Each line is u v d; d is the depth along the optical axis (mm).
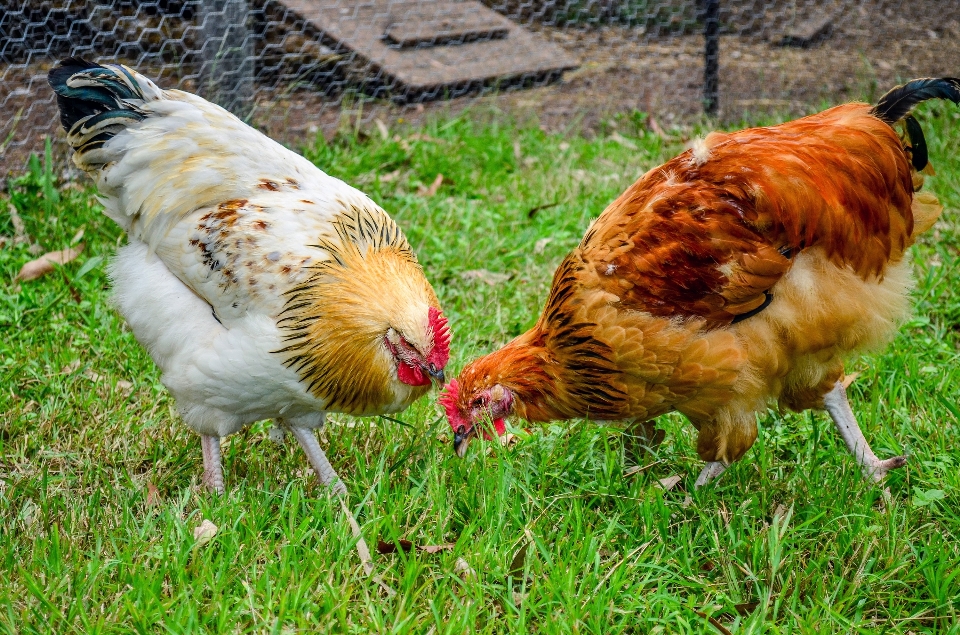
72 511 1709
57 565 1611
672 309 1649
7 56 2480
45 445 1829
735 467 1773
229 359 1694
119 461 1812
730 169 1648
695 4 3355
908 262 1750
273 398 1721
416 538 1679
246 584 1588
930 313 2062
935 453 1794
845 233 1654
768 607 1610
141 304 1738
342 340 1693
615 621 1609
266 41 2646
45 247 2131
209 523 1671
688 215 1641
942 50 3225
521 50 2973
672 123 2719
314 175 1801
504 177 2436
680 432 1831
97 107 1773
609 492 1735
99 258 2057
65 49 2498
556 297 1705
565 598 1591
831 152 1663
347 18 2820
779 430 1838
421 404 1894
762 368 1667
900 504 1749
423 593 1611
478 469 1749
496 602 1609
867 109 1721
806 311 1652
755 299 1646
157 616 1567
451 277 2152
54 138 2340
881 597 1631
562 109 2779
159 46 2525
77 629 1558
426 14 2953
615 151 2535
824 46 3289
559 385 1719
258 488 1754
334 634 1571
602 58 3127
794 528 1671
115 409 1871
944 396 1879
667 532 1697
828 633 1571
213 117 1774
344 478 1801
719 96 2887
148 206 1745
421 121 2613
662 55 3186
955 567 1637
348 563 1630
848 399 1913
